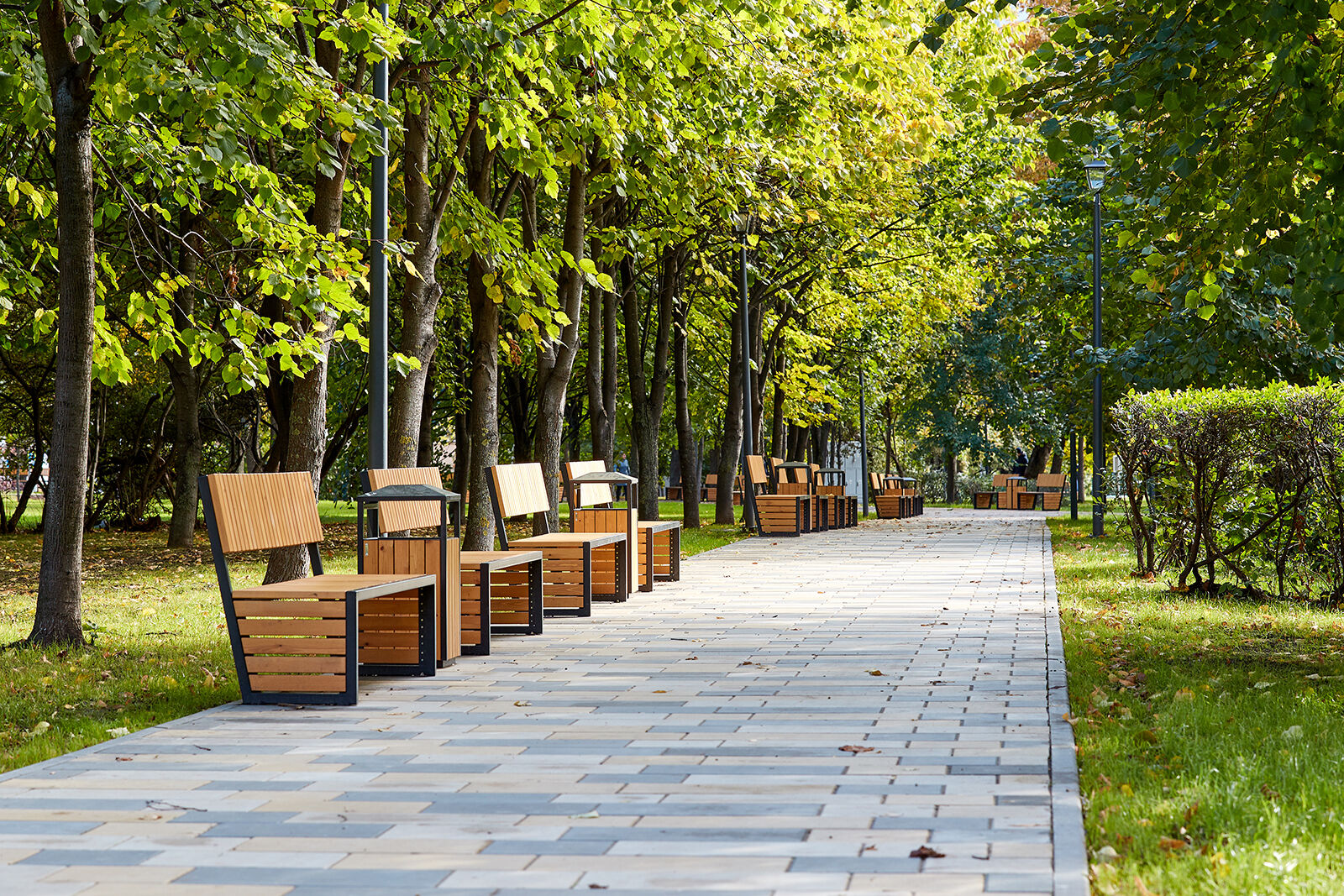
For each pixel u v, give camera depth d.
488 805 4.87
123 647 9.79
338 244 11.14
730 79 14.35
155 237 18.55
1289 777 4.98
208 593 14.59
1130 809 4.59
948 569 16.23
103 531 33.16
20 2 10.30
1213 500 12.39
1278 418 11.66
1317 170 8.51
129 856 4.26
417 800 4.96
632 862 4.10
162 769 5.57
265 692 7.23
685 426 27.47
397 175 15.49
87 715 7.13
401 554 8.42
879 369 40.12
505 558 9.34
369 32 9.88
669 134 14.13
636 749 5.87
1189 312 18.22
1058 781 5.11
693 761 5.59
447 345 27.41
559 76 12.83
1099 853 4.09
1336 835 4.21
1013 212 27.19
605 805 4.84
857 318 31.73
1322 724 6.14
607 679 7.98
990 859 4.05
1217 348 17.81
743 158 16.44
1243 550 12.55
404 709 7.02
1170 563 13.91
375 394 11.22
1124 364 21.19
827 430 48.47
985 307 39.66
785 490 26.66
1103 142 17.84
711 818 4.62
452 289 24.88
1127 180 8.97
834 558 18.58
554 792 5.07
